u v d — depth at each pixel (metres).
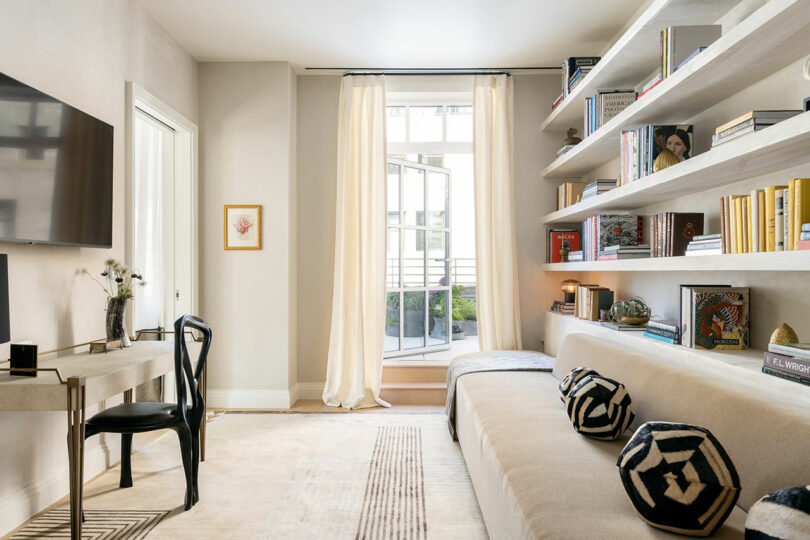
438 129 4.79
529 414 2.37
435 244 5.48
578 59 3.78
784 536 0.96
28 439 2.37
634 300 3.12
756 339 2.27
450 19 3.56
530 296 4.54
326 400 4.33
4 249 2.22
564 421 2.26
